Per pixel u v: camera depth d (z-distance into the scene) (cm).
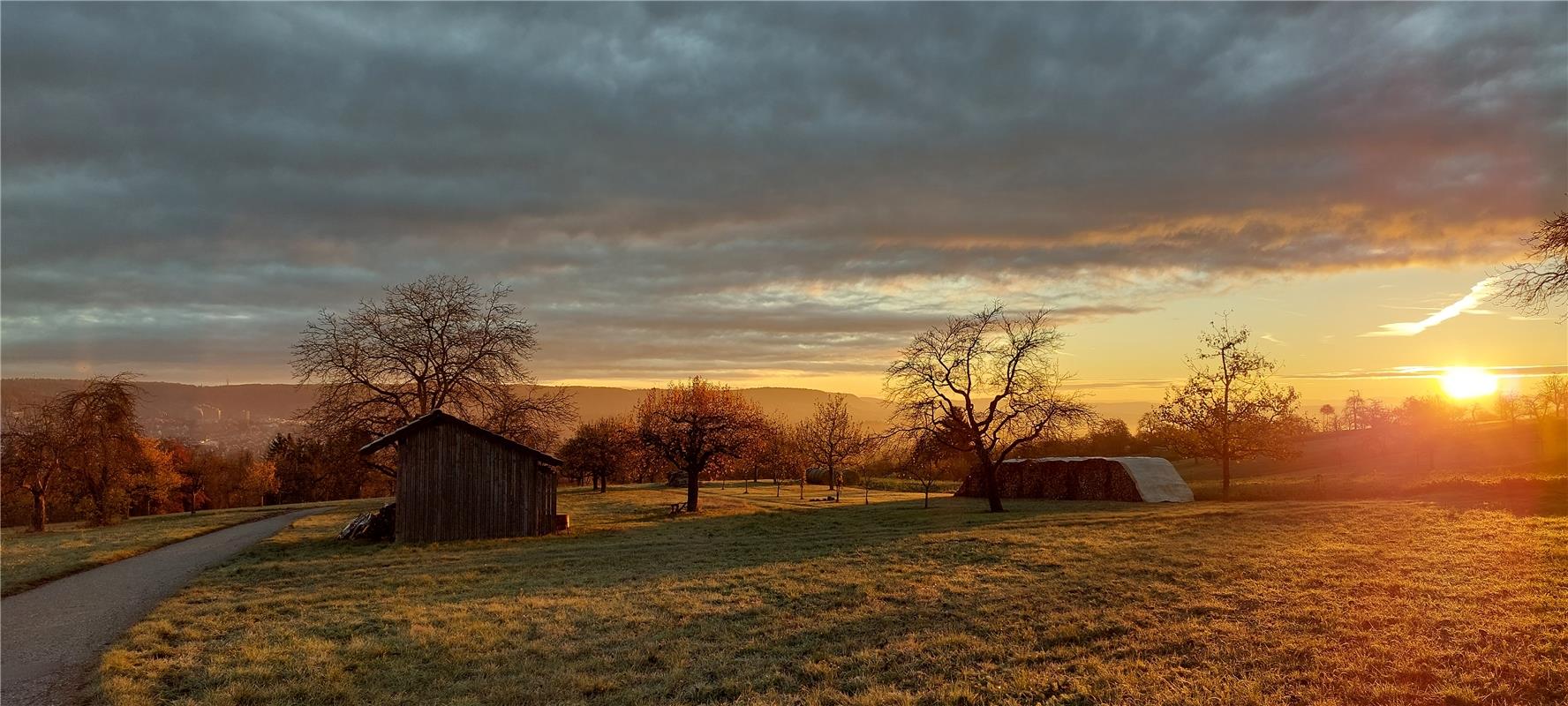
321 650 1413
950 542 2548
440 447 3553
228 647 1455
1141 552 2114
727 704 1080
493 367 4753
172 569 2633
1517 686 935
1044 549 2267
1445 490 3441
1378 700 925
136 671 1285
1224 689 985
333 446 4488
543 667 1288
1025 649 1230
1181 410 5184
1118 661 1139
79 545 3644
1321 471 6625
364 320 4606
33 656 1434
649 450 5188
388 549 3141
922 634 1362
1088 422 3894
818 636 1395
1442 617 1247
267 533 4069
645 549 2861
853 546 2608
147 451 6394
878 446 4303
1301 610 1352
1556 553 1738
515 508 3609
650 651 1348
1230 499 4175
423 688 1204
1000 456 3988
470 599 1900
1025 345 3984
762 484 8800
